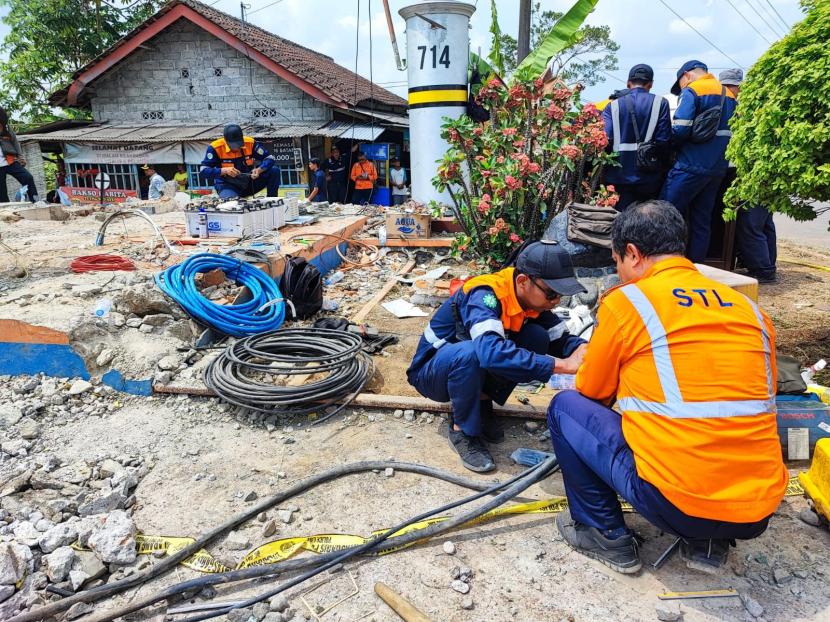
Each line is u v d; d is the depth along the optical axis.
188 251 5.96
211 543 2.73
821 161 3.38
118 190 15.75
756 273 6.80
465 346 3.08
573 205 5.35
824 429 3.13
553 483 3.12
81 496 3.02
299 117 15.65
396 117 16.97
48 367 4.07
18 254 6.00
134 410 3.88
